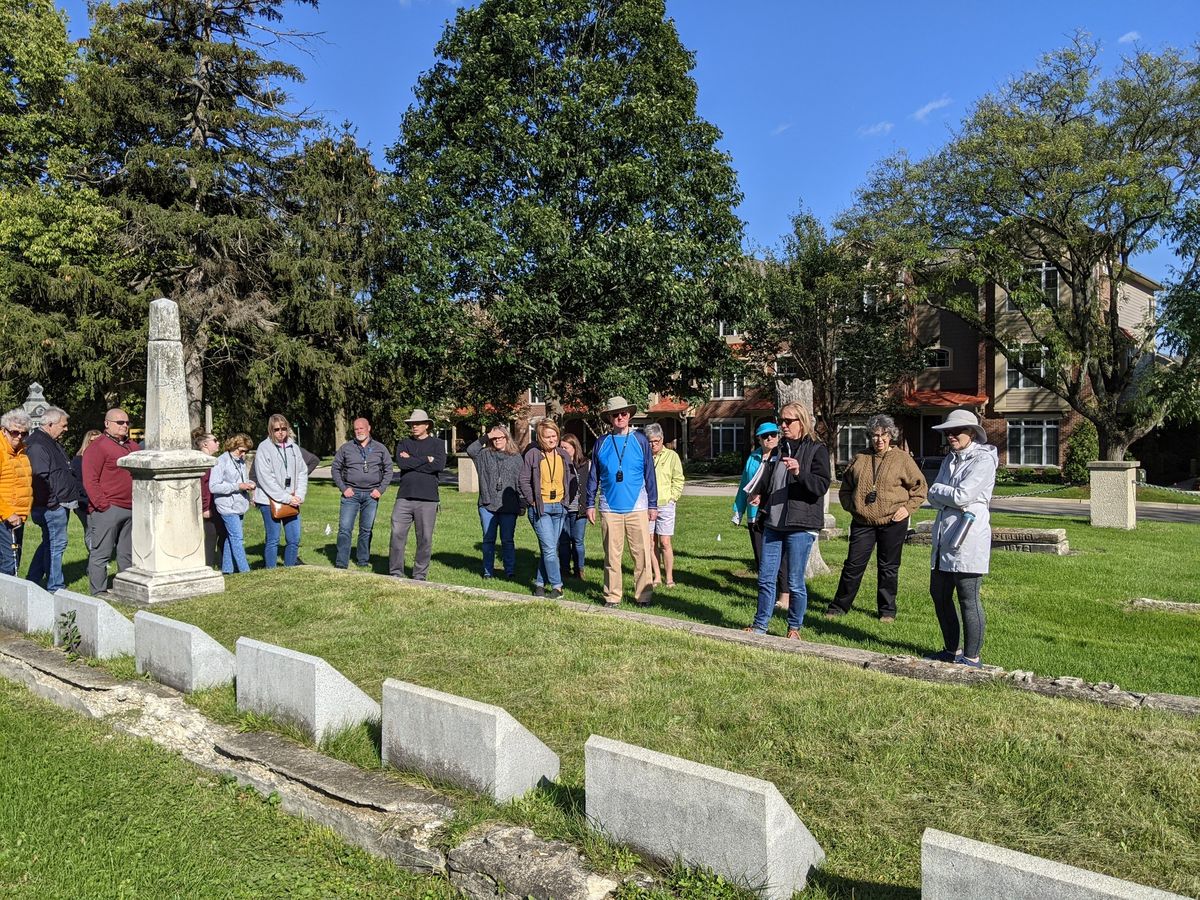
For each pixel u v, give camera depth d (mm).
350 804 3725
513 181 25016
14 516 8398
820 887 2881
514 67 24781
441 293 24266
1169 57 25469
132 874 3436
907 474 7977
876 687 4844
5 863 3516
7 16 26812
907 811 3432
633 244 23094
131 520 8898
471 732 3637
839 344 35125
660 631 6285
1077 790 3498
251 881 3383
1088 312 28062
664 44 26328
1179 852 3023
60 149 27125
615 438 8195
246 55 27609
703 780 2875
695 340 25562
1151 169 25156
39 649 6391
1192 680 5957
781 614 8266
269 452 9953
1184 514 20719
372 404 31062
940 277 29109
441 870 3305
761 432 7812
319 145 29125
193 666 5207
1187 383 26312
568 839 3219
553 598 8281
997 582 9922
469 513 18406
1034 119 26234
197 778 4371
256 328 27562
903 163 28984
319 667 4336
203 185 27000
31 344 24406
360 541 10914
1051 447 35844
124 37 26266
